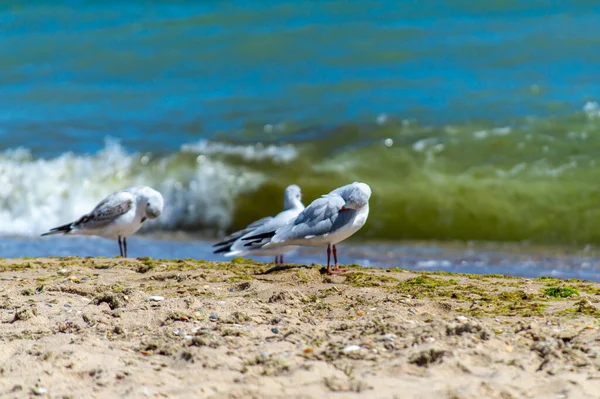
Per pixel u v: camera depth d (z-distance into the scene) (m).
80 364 6.42
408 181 16.39
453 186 15.98
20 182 17.91
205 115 20.80
